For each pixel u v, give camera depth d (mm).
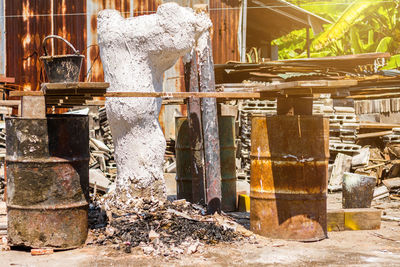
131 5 15008
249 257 5988
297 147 6863
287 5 18172
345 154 13352
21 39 14375
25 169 6211
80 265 5590
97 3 14734
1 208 7324
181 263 5691
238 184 11695
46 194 6215
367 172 12805
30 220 6211
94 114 12844
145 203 7594
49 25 14461
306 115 6910
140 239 6469
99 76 14719
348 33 26406
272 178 6961
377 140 14461
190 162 9109
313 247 6598
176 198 9773
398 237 7324
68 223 6281
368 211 7859
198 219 7371
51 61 6305
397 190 11438
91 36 14688
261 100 13328
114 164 12438
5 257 5996
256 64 13945
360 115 16656
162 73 8047
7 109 11844
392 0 24234
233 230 7047
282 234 6906
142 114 7629
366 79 17312
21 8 14367
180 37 7570
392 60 23297
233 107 13219
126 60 7688
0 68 14281
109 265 5586
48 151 6219
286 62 15086
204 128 8078
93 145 12242
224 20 16484
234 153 9414
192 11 7941
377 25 25672
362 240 7102
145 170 7734
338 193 12352
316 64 15242
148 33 7559
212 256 6012
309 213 6910
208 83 8328
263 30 22016
